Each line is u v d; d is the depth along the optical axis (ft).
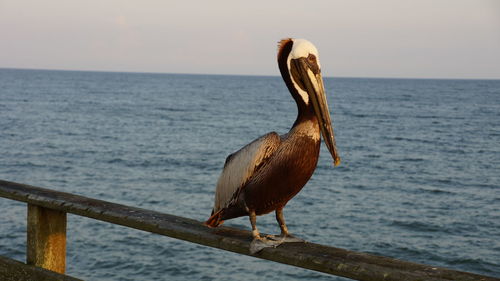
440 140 143.33
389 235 50.72
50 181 74.74
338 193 69.82
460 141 142.00
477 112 266.36
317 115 8.82
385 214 59.11
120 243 42.65
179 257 39.88
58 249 10.44
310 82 8.91
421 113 250.78
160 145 119.65
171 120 186.19
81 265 38.19
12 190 10.50
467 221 57.21
